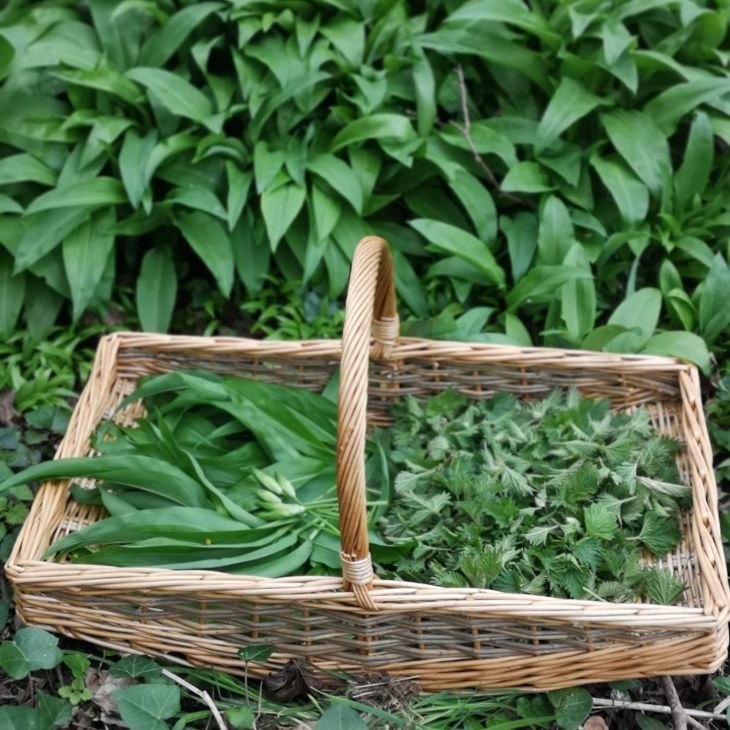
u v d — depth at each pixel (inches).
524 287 66.2
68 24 69.2
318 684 56.3
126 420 62.8
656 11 70.2
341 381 52.7
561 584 56.4
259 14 69.0
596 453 60.0
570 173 68.0
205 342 62.9
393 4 69.8
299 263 69.1
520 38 69.2
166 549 56.8
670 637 54.8
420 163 69.1
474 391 63.2
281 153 67.9
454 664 55.6
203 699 55.6
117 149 69.1
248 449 61.4
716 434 63.8
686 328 66.1
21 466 63.4
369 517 59.5
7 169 67.1
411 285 68.1
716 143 71.4
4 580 60.2
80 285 66.4
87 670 57.0
